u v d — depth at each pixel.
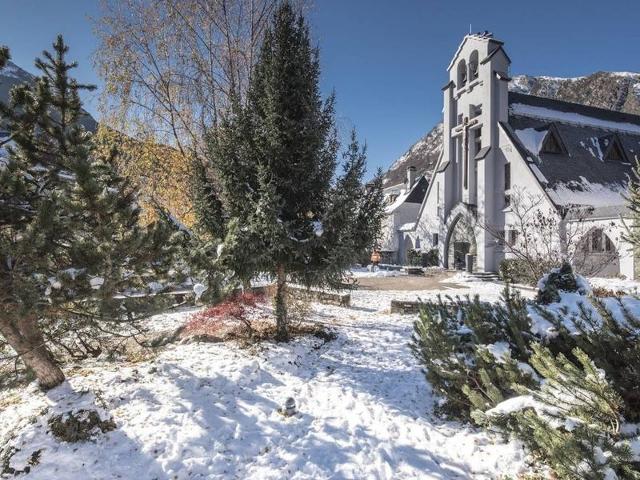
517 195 24.67
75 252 4.34
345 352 8.26
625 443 2.73
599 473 2.74
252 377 6.45
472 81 28.41
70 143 5.36
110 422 4.79
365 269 31.80
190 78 14.27
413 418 5.38
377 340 9.20
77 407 5.00
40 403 5.22
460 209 28.72
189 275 6.20
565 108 30.67
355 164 8.23
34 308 4.17
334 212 7.95
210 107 14.52
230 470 4.22
